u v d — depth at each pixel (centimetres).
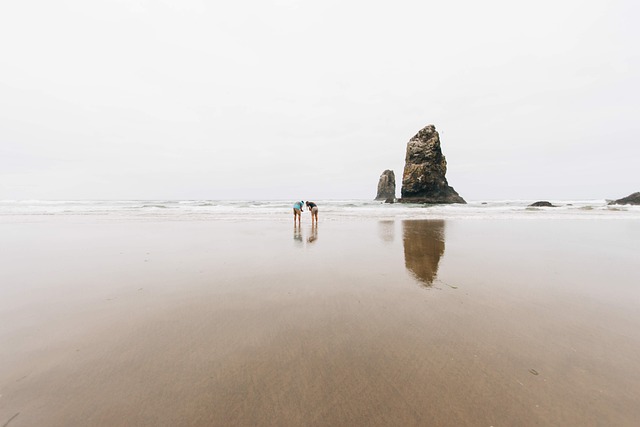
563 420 183
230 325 318
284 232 1142
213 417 186
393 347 271
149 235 1052
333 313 354
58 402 195
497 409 193
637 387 210
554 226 1348
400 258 668
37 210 2605
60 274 527
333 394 208
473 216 1977
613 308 367
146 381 219
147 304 381
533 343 277
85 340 280
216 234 1082
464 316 344
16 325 313
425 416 188
